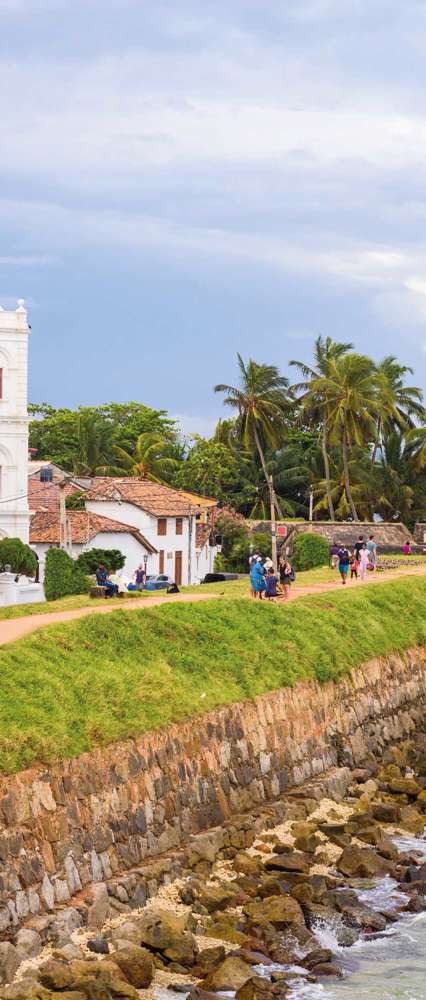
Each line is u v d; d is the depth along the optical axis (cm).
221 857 3034
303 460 13400
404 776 4303
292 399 12450
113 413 14800
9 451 8462
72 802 2675
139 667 3569
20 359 8475
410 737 5066
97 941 2377
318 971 2442
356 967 2497
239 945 2511
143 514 9431
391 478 13025
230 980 2320
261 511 12888
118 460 13562
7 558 6619
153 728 3147
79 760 2778
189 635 4081
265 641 4381
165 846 2958
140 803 2925
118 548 9031
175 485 12838
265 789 3591
